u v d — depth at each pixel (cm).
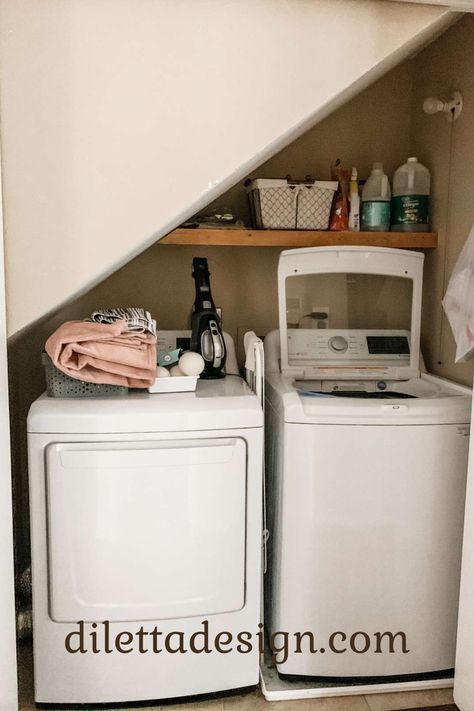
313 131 244
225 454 168
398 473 177
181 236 212
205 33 149
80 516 163
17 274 150
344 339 223
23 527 235
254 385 188
